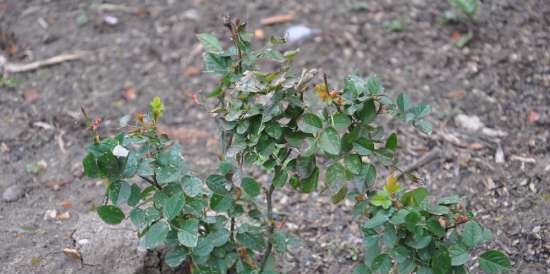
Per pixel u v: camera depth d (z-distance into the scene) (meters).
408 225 0.93
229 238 1.05
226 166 1.00
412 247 0.96
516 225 1.21
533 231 1.19
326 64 1.57
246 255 1.06
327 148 0.93
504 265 0.96
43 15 1.77
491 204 1.26
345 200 1.29
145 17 1.75
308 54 1.60
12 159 1.39
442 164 1.35
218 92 1.01
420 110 0.98
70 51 1.65
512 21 1.63
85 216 1.21
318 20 1.69
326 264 1.20
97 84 1.57
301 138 0.97
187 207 1.00
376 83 0.96
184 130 1.46
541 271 1.14
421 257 0.96
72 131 1.46
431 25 1.65
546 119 1.40
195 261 1.03
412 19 1.67
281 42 1.01
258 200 1.29
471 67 1.54
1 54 1.64
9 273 1.13
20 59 1.63
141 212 0.99
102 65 1.62
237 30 0.99
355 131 0.96
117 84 1.57
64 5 1.80
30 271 1.13
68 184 1.34
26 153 1.41
